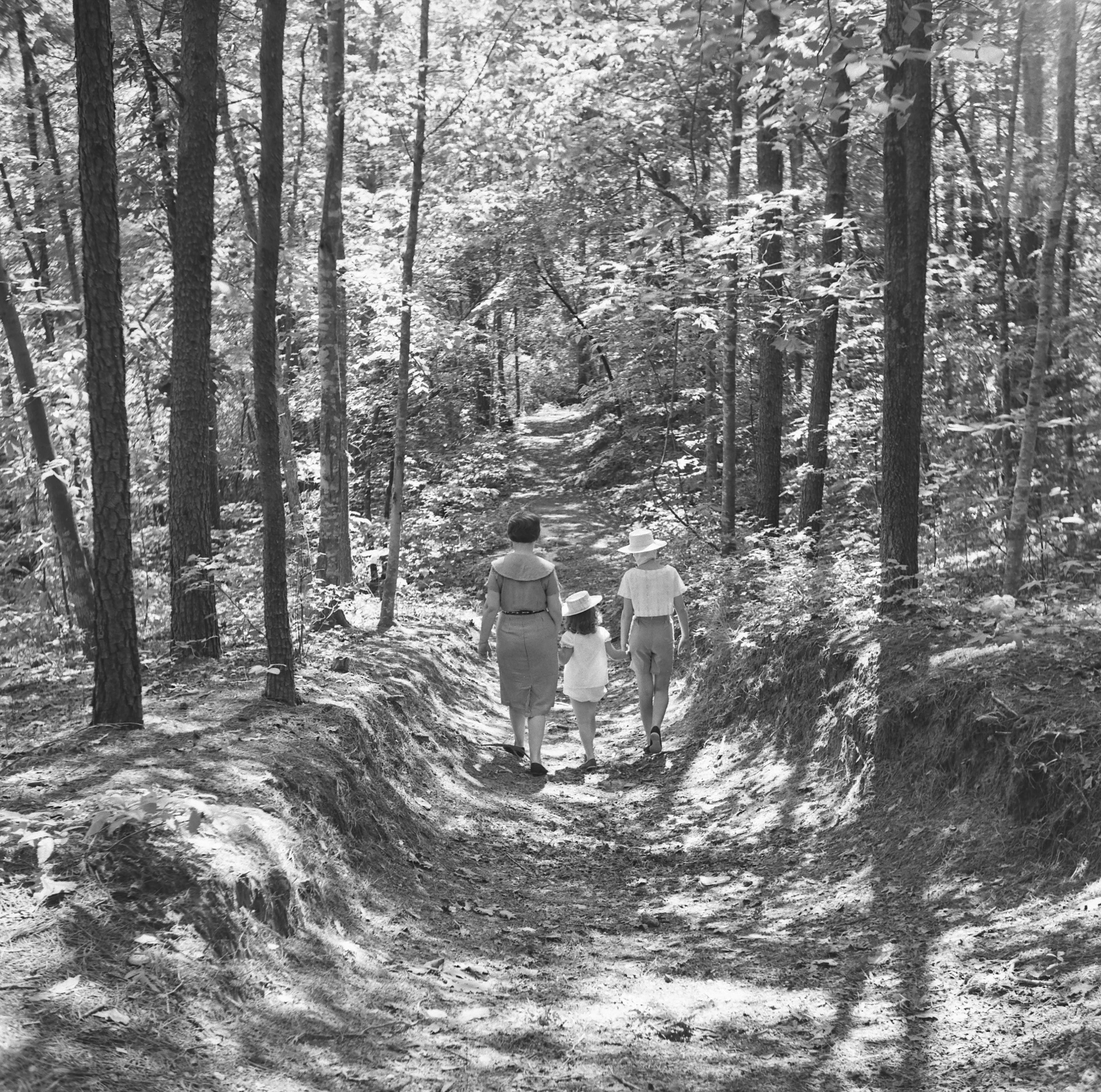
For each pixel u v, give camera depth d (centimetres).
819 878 550
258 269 614
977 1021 364
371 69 1400
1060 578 814
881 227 1399
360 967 402
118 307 511
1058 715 509
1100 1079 310
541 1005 400
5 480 1259
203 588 827
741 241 1023
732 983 431
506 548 2073
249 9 1100
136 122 1032
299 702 663
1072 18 671
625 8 1320
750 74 560
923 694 603
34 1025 276
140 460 1400
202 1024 312
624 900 564
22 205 1405
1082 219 1168
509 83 1286
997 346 1115
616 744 946
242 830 417
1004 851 482
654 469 2056
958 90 1445
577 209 1950
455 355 2234
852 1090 334
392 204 1497
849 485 1323
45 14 976
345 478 1157
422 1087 310
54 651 1036
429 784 703
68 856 361
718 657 966
